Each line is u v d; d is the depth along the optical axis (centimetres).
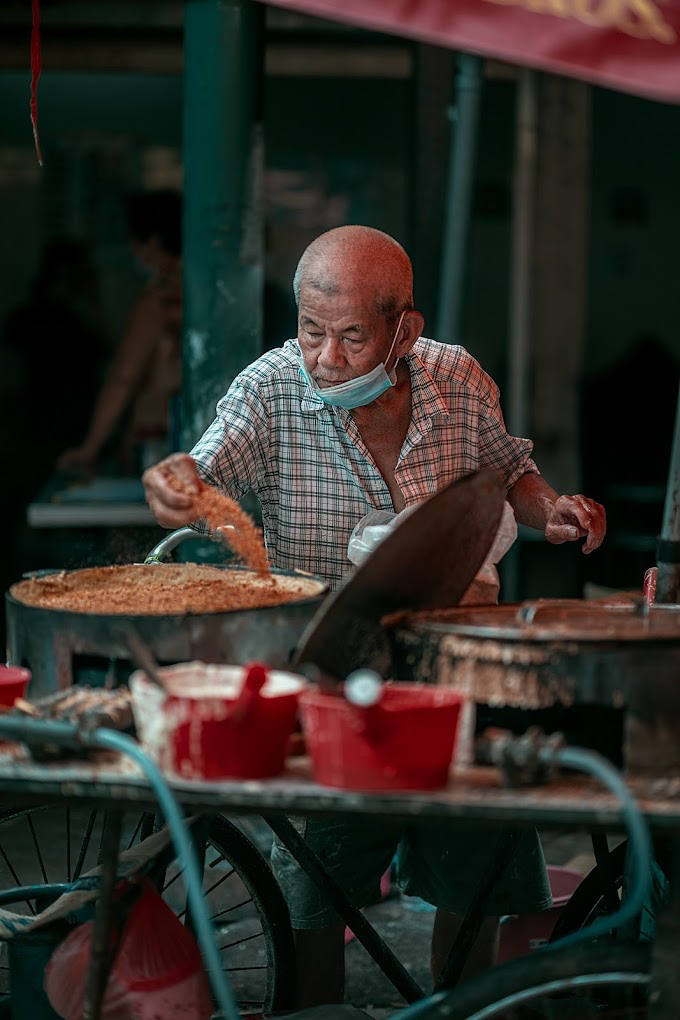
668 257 1270
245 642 286
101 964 284
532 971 269
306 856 344
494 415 409
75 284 1131
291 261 1099
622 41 240
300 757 267
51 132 1095
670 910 253
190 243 543
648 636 257
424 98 807
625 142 1247
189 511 313
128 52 815
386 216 1101
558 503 391
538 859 374
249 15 525
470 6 245
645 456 1282
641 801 239
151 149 1104
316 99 1082
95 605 303
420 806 237
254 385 384
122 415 775
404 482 387
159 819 372
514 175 991
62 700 277
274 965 372
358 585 264
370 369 359
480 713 302
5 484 1116
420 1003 278
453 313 704
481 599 330
